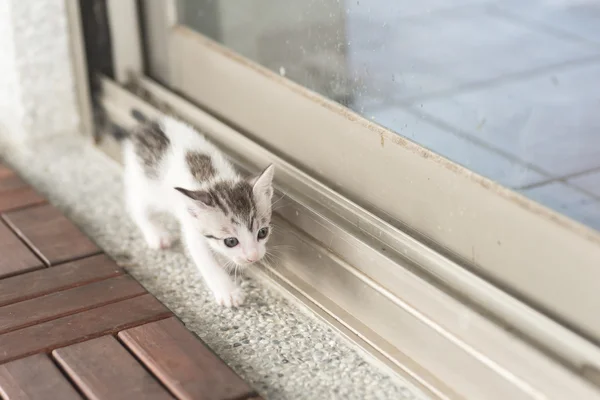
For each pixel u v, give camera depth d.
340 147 1.29
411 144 1.23
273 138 1.39
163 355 1.17
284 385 1.16
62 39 1.57
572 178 1.17
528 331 1.09
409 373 1.17
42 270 1.31
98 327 1.21
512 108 1.29
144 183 1.35
